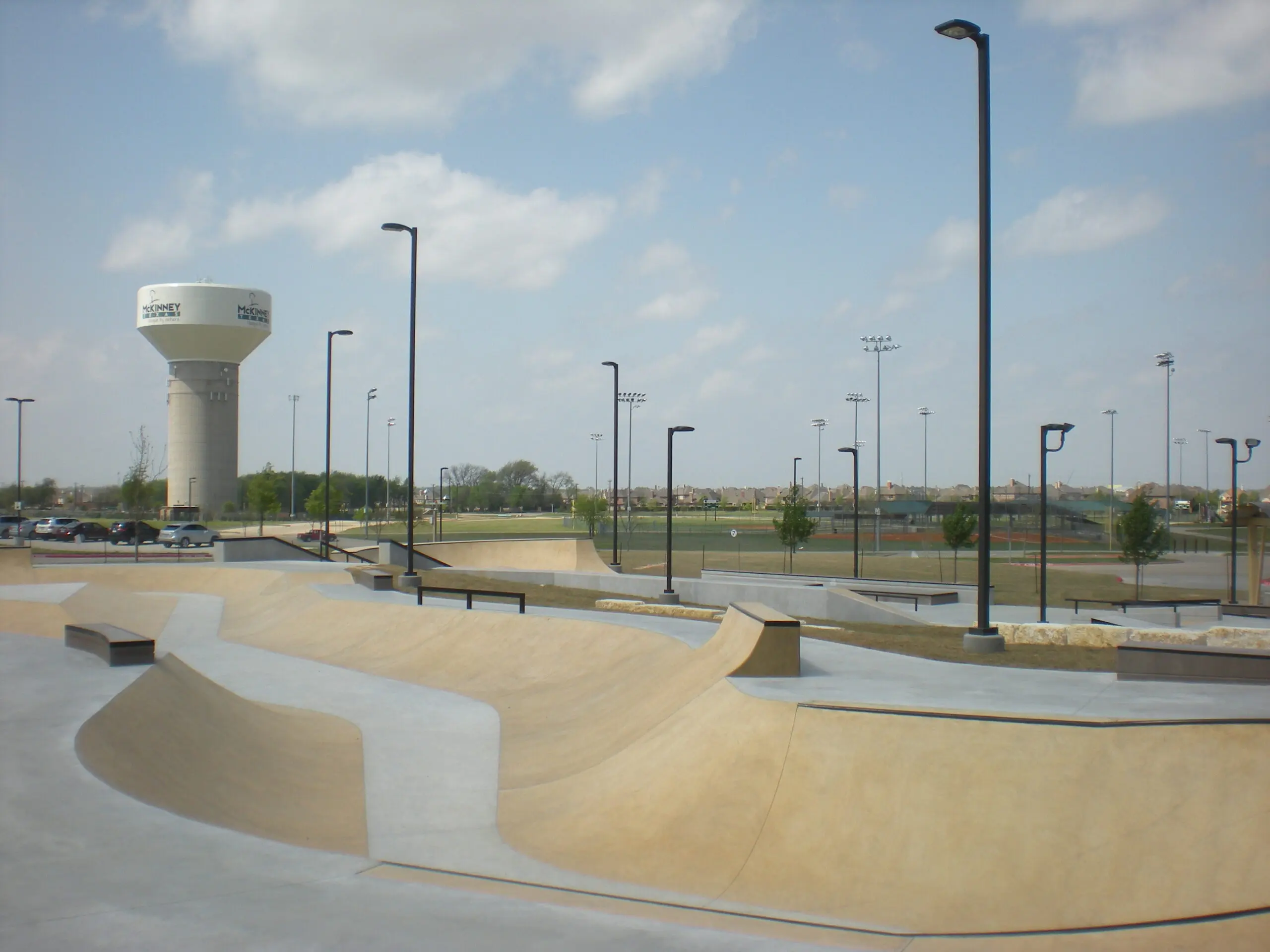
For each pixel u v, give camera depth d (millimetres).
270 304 109188
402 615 25078
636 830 11188
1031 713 11578
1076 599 32375
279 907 7625
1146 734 9680
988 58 16844
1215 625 23750
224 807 11648
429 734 16531
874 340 71000
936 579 44969
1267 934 7742
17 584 32281
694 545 73188
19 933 6887
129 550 53562
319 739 16172
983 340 17172
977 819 9641
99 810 9688
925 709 10922
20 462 62531
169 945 6734
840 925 8625
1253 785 9008
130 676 15008
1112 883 8680
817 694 12906
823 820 10297
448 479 163625
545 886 9789
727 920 8648
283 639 26344
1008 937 8195
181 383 105250
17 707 12922
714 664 15430
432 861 10688
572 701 18031
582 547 46062
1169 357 77125
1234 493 32594
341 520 115188
